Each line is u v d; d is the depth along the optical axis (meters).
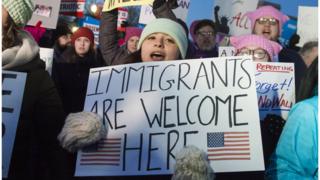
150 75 2.03
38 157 1.98
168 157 1.92
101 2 3.07
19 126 1.94
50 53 2.48
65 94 2.67
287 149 1.92
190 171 1.77
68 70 2.73
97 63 2.79
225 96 1.96
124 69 2.06
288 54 3.11
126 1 2.39
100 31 2.48
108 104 2.02
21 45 2.03
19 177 1.95
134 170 1.92
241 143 1.90
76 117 1.90
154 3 2.54
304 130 1.90
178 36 2.16
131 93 2.02
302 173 1.89
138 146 1.95
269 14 3.17
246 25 3.24
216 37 3.19
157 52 2.15
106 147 1.95
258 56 2.69
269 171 2.00
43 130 1.96
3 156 1.90
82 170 1.94
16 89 1.94
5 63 1.99
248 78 1.97
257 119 1.91
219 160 1.90
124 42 3.05
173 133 1.94
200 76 2.00
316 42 3.17
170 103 1.98
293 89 2.59
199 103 1.96
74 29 3.01
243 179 2.01
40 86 1.96
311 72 2.16
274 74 2.60
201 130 1.93
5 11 2.00
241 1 3.24
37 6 2.76
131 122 1.98
